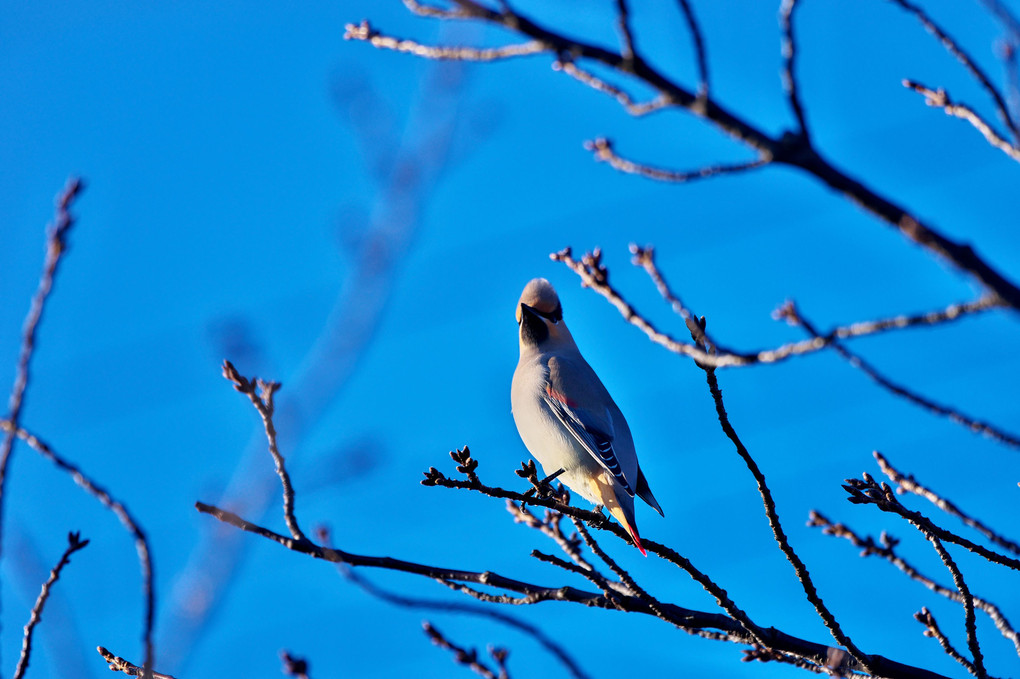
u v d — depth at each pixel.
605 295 6.33
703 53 4.56
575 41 4.54
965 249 4.35
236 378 5.94
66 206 5.88
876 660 7.77
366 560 7.66
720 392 7.53
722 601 8.03
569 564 8.30
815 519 8.81
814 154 4.50
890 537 8.69
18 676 6.16
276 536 7.00
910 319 4.63
